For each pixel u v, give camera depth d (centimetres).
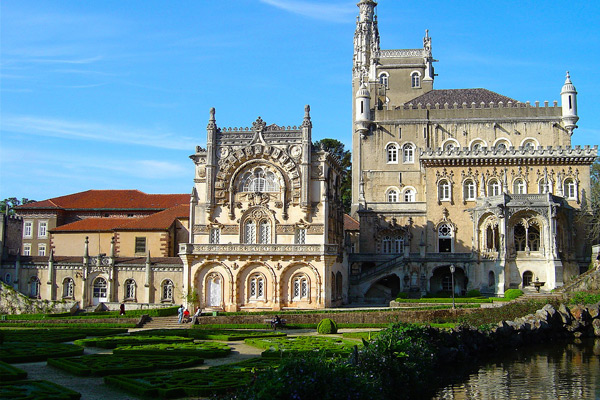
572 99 10162
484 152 9569
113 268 8550
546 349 5966
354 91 13088
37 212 10938
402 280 9025
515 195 8569
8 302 8506
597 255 8144
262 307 7956
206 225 8338
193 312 7969
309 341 5019
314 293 7919
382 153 10650
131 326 6662
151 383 3294
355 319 6575
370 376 3011
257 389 2408
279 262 7988
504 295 8031
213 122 8444
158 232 9506
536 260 8375
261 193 8275
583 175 9400
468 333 5531
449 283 9338
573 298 7112
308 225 8162
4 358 4119
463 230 9500
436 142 10556
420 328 4509
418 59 11919
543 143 10256
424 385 3822
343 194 15325
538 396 3994
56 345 4847
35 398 2847
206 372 3609
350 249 9844
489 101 10850
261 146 8312
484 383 4381
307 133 8262
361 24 13525
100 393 3184
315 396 2366
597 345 6216
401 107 10756
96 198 11250
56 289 8700
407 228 9794
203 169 8481
